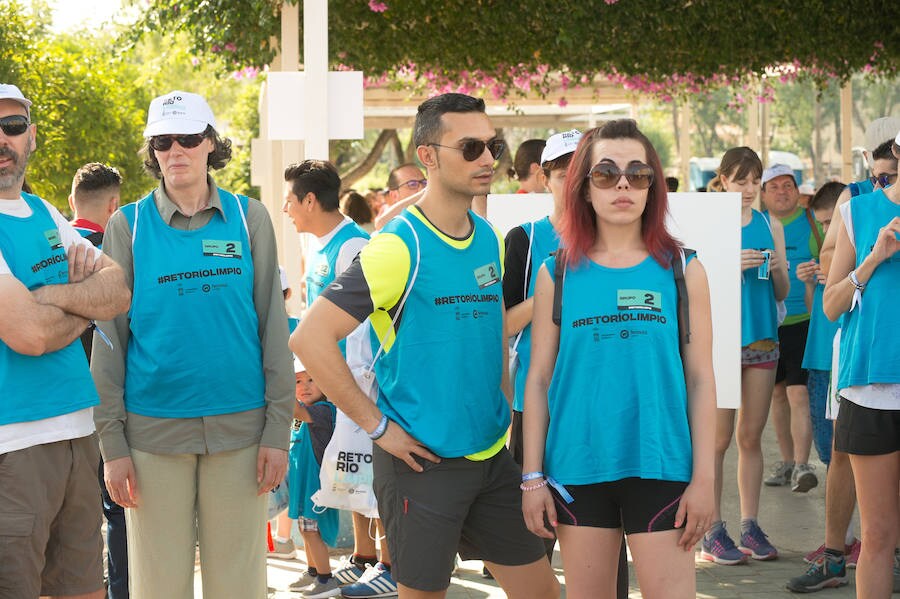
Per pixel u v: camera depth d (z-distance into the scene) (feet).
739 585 20.12
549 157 15.31
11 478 12.83
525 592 13.56
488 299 12.89
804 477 27.48
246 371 14.35
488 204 18.28
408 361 12.55
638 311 11.82
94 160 59.57
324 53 21.58
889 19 37.14
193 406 14.08
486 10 34.22
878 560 15.88
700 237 18.93
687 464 11.80
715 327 18.99
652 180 11.93
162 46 75.92
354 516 20.49
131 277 14.25
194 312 14.05
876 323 15.57
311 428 19.81
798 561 21.85
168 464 14.16
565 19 34.09
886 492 15.85
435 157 12.51
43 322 12.75
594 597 12.07
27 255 13.30
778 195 27.81
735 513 26.32
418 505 12.60
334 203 19.76
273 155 33.71
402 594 12.84
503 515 13.15
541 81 41.83
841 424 16.17
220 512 14.38
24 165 13.46
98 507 14.24
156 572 14.21
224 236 14.30
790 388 28.37
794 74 42.29
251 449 14.46
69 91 58.13
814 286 26.17
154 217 14.29
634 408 11.80
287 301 23.08
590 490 11.97
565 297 12.12
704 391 11.91
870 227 15.96
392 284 12.30
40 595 14.07
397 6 33.53
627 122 12.07
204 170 14.42
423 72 36.45
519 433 15.72
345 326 12.18
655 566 11.76
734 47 36.52
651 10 35.29
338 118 21.70
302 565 22.24
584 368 11.93
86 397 13.52
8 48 53.98
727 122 146.20
